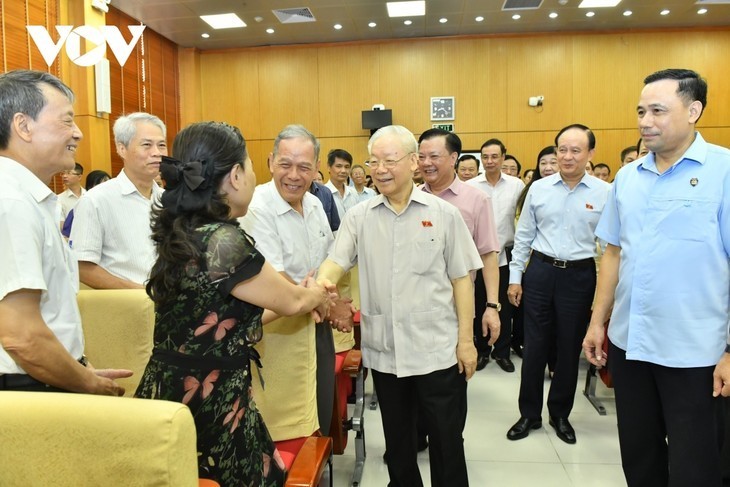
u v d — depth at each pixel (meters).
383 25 8.18
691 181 1.48
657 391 1.61
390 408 1.73
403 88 8.97
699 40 8.44
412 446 1.77
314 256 2.02
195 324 1.02
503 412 2.92
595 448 2.49
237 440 1.06
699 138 1.51
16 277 1.05
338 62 9.06
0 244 1.05
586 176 2.54
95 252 2.09
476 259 1.70
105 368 1.58
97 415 0.72
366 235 1.69
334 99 9.11
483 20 8.02
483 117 8.86
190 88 9.11
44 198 1.18
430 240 1.62
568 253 2.51
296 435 1.55
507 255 3.68
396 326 1.63
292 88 9.17
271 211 1.84
